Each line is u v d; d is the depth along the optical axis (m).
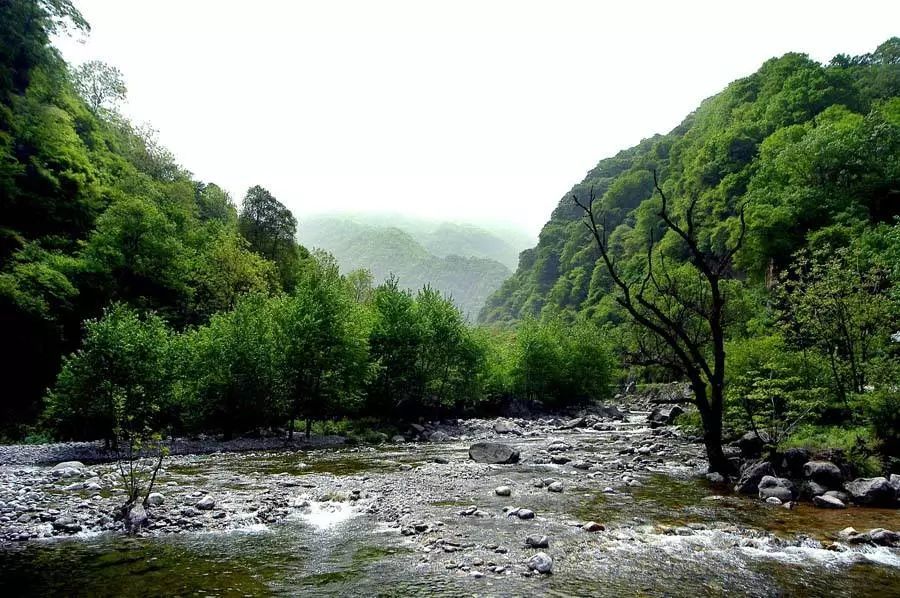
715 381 23.27
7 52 65.31
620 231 196.25
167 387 30.94
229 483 20.48
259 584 10.52
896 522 15.54
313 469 24.33
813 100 113.25
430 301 50.84
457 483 20.98
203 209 115.56
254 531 14.23
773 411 24.16
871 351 27.12
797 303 31.52
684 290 64.12
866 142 69.06
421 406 48.00
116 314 30.92
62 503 16.44
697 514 16.42
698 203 123.44
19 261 46.00
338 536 13.79
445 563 11.78
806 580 10.97
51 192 58.00
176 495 17.95
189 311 58.22
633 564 11.86
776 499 18.09
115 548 12.66
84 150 71.38
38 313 40.81
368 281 94.00
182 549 12.64
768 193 78.88
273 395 35.31
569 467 25.41
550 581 10.79
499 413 59.53
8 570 11.11
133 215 53.62
